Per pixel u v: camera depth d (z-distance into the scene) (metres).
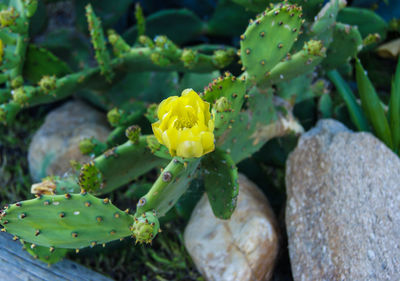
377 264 0.62
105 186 0.66
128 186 0.84
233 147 0.70
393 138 0.75
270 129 0.73
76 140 0.83
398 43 0.83
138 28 0.82
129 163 0.66
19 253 0.68
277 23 0.58
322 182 0.70
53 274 0.68
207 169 0.64
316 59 0.65
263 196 0.77
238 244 0.70
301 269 0.67
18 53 0.73
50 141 0.83
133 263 0.77
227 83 0.57
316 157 0.72
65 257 0.74
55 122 0.86
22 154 0.90
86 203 0.52
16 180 0.87
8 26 0.70
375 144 0.70
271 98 0.71
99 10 0.86
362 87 0.73
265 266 0.70
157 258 0.76
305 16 0.65
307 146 0.73
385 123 0.74
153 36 0.88
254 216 0.72
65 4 0.93
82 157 0.82
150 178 0.85
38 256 0.66
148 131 0.76
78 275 0.69
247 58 0.60
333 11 0.65
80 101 0.91
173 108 0.49
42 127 0.86
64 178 0.66
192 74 0.84
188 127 0.50
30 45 0.76
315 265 0.66
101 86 0.82
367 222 0.65
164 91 0.85
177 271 0.76
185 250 0.77
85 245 0.56
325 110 0.81
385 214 0.65
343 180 0.68
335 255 0.65
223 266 0.69
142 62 0.76
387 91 0.87
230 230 0.71
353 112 0.77
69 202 0.52
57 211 0.52
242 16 0.84
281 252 0.74
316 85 0.77
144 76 0.84
